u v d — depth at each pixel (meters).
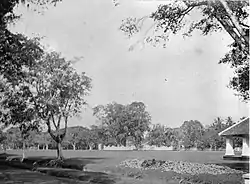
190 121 88.75
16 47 19.91
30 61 21.78
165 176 20.45
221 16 14.38
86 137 84.00
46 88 37.56
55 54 36.47
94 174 23.94
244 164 27.81
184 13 15.81
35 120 38.19
